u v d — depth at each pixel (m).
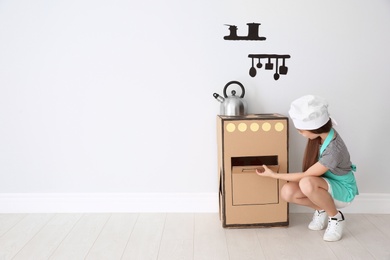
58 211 2.78
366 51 2.60
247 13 2.59
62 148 2.74
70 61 2.65
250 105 2.67
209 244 2.30
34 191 2.78
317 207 2.44
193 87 2.66
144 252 2.21
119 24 2.61
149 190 2.78
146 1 2.59
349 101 2.65
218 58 2.63
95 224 2.59
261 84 2.65
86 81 2.67
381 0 2.55
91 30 2.62
